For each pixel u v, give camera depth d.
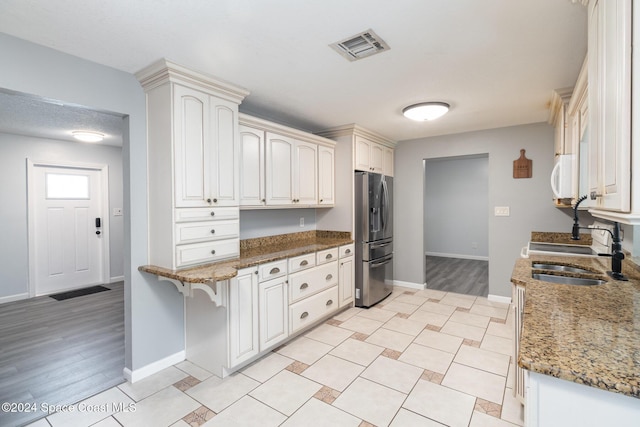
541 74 2.35
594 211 1.39
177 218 2.20
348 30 1.76
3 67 1.74
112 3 1.49
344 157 3.91
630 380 0.76
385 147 4.52
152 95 2.30
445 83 2.52
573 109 2.47
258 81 2.46
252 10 1.57
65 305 4.04
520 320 1.89
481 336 3.01
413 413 1.93
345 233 3.93
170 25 1.69
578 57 2.08
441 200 7.46
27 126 3.77
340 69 2.26
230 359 2.30
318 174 3.70
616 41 0.98
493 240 4.05
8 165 4.17
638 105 0.88
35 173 4.41
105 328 3.29
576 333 1.04
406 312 3.67
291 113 3.29
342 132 3.89
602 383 0.77
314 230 4.20
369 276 3.80
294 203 3.35
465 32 1.79
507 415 1.90
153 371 2.39
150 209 2.34
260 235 3.45
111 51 1.96
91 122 3.60
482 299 4.14
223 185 2.49
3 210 4.14
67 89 1.97
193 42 1.87
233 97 2.56
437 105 2.92
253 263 2.47
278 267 2.74
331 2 1.51
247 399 2.08
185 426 1.83
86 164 4.85
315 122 3.65
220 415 1.92
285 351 2.74
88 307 3.96
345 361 2.56
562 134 2.80
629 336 1.01
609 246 2.56
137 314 2.30
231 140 2.55
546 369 0.84
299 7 1.55
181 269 2.21
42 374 2.40
